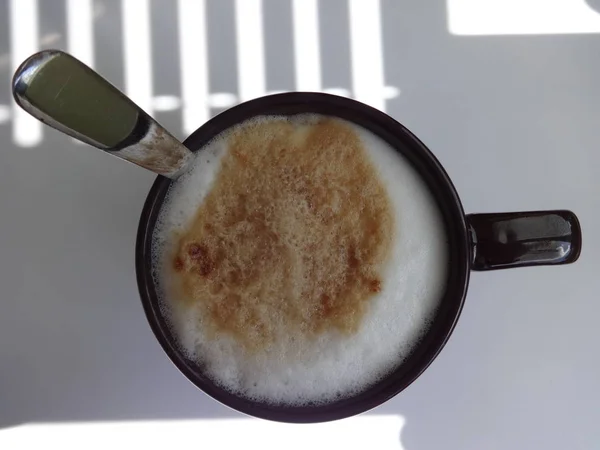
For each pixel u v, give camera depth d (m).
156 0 0.16
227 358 0.12
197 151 0.12
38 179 0.16
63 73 0.09
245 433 0.16
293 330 0.12
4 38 0.16
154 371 0.16
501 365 0.16
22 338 0.15
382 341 0.12
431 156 0.12
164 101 0.16
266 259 0.12
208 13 0.16
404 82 0.17
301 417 0.12
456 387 0.16
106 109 0.09
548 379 0.16
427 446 0.16
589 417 0.16
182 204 0.12
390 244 0.12
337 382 0.12
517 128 0.17
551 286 0.16
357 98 0.16
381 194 0.12
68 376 0.15
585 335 0.16
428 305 0.12
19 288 0.16
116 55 0.16
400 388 0.12
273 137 0.13
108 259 0.16
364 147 0.13
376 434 0.16
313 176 0.12
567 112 0.17
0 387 0.15
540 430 0.16
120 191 0.16
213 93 0.16
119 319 0.16
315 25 0.16
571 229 0.12
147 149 0.11
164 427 0.15
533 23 0.17
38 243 0.16
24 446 0.15
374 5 0.17
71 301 0.16
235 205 0.12
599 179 0.17
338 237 0.12
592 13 0.17
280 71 0.16
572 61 0.17
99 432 0.15
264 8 0.16
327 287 0.12
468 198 0.16
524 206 0.16
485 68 0.17
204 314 0.12
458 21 0.17
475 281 0.16
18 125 0.16
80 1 0.16
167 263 0.12
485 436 0.16
